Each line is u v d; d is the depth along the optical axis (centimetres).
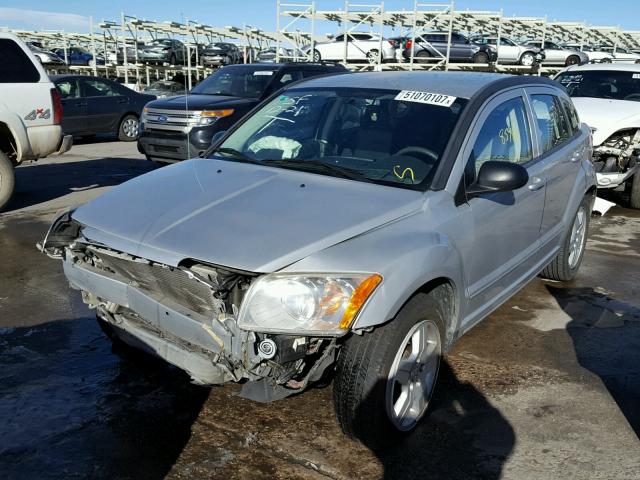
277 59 2522
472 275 358
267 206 309
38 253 614
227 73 1114
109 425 327
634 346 441
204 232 288
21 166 1141
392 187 336
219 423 331
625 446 321
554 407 356
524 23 2595
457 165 347
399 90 403
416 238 301
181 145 952
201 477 288
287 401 354
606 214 868
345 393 292
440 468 298
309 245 275
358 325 270
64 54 3073
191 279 277
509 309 503
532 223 437
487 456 309
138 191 345
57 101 804
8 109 755
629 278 588
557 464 304
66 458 299
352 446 314
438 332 325
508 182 340
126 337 349
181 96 1052
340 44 2548
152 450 307
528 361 412
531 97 454
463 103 380
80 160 1230
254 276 269
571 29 2802
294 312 264
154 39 2841
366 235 290
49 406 344
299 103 426
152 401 351
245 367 274
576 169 519
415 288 290
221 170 367
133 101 1564
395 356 293
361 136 379
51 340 425
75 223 340
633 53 2905
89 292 338
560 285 564
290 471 293
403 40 2517
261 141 407
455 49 2459
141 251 285
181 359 298
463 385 377
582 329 467
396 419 308
